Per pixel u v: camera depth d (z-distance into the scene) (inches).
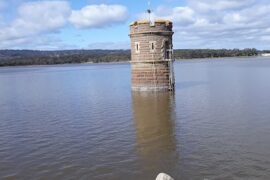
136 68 2472.9
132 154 1185.4
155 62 2417.6
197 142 1280.8
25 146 1317.7
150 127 1520.7
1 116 1936.5
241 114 1681.8
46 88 3558.1
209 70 5310.0
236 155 1130.0
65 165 1109.1
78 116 1827.0
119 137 1387.8
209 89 2664.9
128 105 2066.9
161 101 2133.4
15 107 2261.3
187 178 982.4
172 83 2502.5
